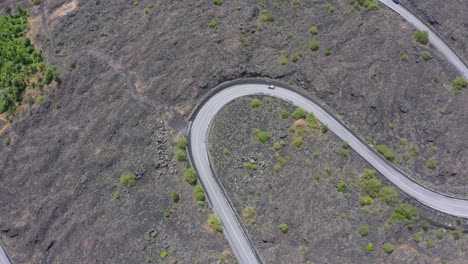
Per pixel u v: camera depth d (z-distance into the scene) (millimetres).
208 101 100875
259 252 86625
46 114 106500
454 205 90125
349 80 100938
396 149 95875
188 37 105750
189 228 88750
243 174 93375
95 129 99562
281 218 89062
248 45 105438
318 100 101125
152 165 94562
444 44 106625
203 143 96500
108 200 92875
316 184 91438
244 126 97750
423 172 93375
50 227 94062
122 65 106188
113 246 88438
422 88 100250
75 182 95562
